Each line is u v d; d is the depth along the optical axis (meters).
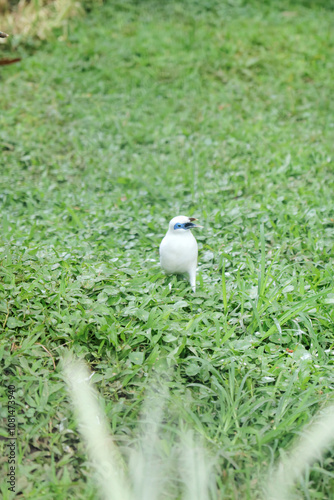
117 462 6.26
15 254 9.42
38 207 12.73
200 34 22.20
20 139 15.85
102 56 20.81
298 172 13.80
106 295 8.31
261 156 14.85
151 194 13.07
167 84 19.38
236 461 6.27
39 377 6.97
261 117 17.27
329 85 19.09
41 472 6.14
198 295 8.60
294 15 24.64
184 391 7.09
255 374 7.26
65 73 19.61
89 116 17.25
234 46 21.03
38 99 18.08
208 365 7.16
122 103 18.31
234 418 6.69
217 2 25.14
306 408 6.77
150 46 21.28
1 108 17.64
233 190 13.17
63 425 6.66
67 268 8.97
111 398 7.04
